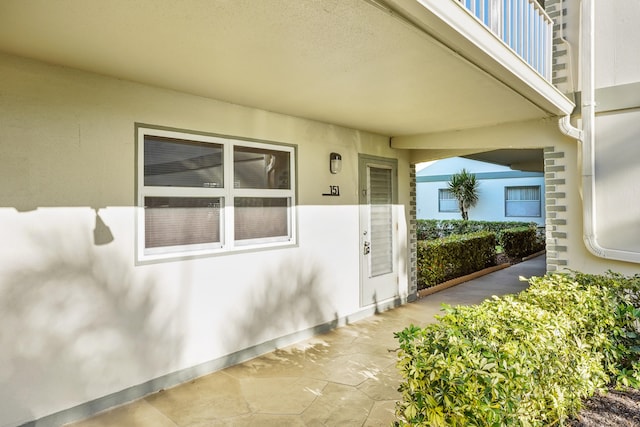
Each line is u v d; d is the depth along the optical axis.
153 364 3.23
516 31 3.25
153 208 3.30
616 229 4.02
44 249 2.69
